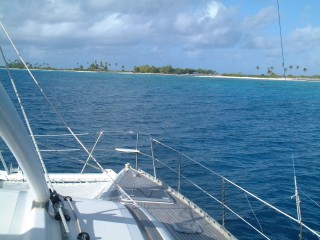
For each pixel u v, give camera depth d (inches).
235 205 446.9
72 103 1531.7
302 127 1211.9
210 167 632.4
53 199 139.5
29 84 2508.6
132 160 633.0
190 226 217.5
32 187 120.3
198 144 833.5
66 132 856.9
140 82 4180.6
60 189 265.0
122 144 765.3
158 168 596.1
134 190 266.1
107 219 140.9
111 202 160.1
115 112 1330.0
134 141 808.3
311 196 501.0
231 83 5093.5
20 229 117.8
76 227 129.8
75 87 2662.4
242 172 613.3
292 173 616.4
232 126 1155.9
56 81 3341.5
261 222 399.5
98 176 294.2
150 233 141.6
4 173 276.1
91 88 2677.2
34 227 114.9
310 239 366.0
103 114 1247.5
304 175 606.5
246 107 1838.1
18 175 271.0
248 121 1304.1
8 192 140.2
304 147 860.6
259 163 684.1
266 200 474.3
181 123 1152.8
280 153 782.5
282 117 1478.8
